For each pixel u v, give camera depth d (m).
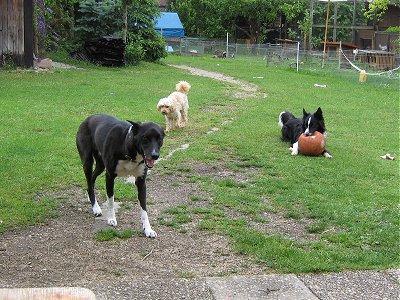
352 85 11.55
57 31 13.53
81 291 1.06
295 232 3.05
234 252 2.71
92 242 2.80
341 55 14.17
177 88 6.02
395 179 4.32
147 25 14.18
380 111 8.17
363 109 8.26
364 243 2.89
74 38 13.27
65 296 1.05
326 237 2.97
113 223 3.03
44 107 6.56
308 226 3.14
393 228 3.11
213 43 19.80
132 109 6.74
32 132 5.21
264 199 3.63
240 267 2.54
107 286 2.26
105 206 3.35
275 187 3.88
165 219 3.16
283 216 3.30
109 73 10.96
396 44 15.68
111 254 2.66
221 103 7.85
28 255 2.61
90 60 12.63
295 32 22.41
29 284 2.29
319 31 21.06
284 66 15.05
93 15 12.97
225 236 2.93
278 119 6.32
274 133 5.80
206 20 23.61
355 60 14.32
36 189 3.57
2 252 2.63
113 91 8.24
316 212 3.34
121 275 2.42
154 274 2.44
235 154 4.80
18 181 3.69
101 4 12.96
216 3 23.30
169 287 2.27
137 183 2.96
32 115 6.02
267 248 2.73
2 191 3.47
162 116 6.39
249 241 2.82
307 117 5.03
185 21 23.88
